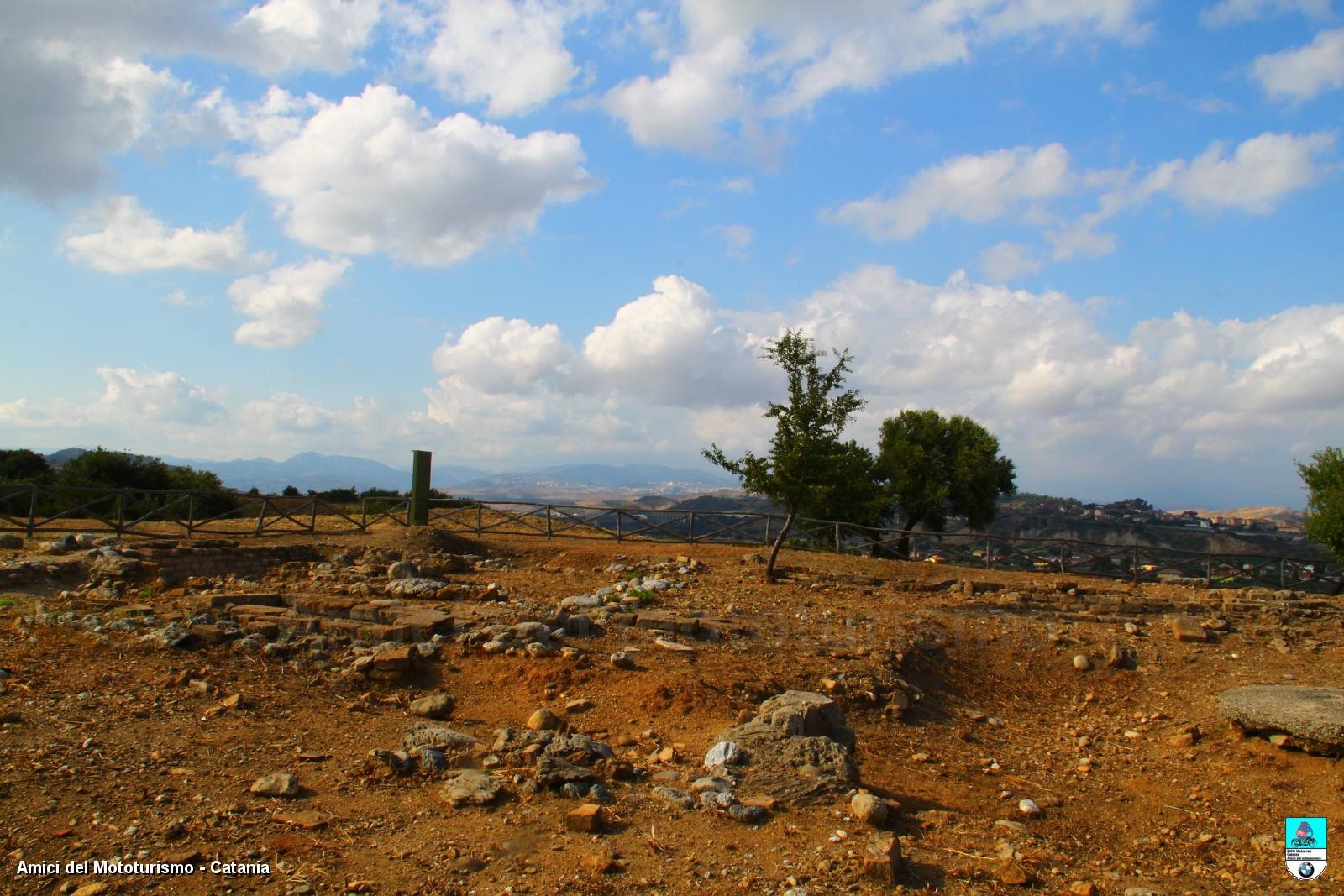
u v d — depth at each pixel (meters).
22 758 6.50
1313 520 26.89
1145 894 6.26
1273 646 15.33
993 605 17.06
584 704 9.63
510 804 6.51
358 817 6.08
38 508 22.58
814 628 14.75
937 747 10.61
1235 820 8.59
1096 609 16.98
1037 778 9.87
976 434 36.44
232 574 16.83
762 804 6.75
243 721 8.05
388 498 27.56
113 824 5.60
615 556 21.50
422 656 10.80
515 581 17.70
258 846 5.48
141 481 32.12
